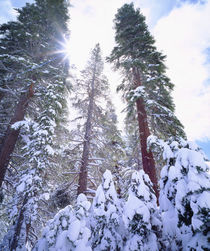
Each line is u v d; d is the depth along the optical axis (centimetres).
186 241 251
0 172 712
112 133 1065
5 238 563
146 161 714
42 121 721
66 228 329
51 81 977
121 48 1104
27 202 553
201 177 264
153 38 1041
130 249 287
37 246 340
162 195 334
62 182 929
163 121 834
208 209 222
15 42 986
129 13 1175
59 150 891
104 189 391
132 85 1049
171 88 915
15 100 912
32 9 1024
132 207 320
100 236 338
